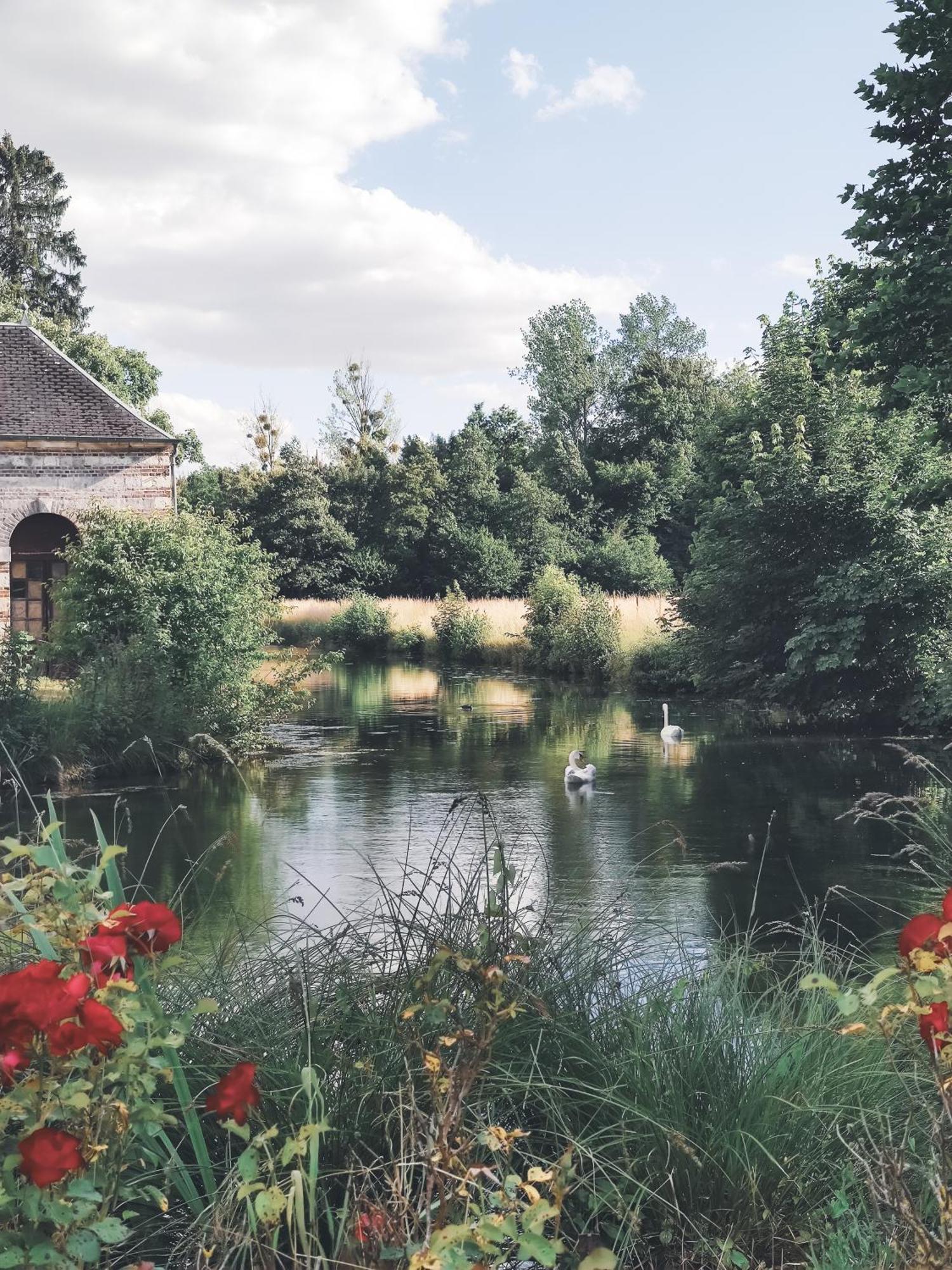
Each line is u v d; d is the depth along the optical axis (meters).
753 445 24.72
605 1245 3.42
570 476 73.19
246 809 14.46
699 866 11.20
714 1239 3.45
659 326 88.88
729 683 26.42
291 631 54.28
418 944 4.38
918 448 22.97
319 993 4.24
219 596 20.75
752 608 25.19
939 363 13.76
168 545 20.81
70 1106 2.44
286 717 25.48
